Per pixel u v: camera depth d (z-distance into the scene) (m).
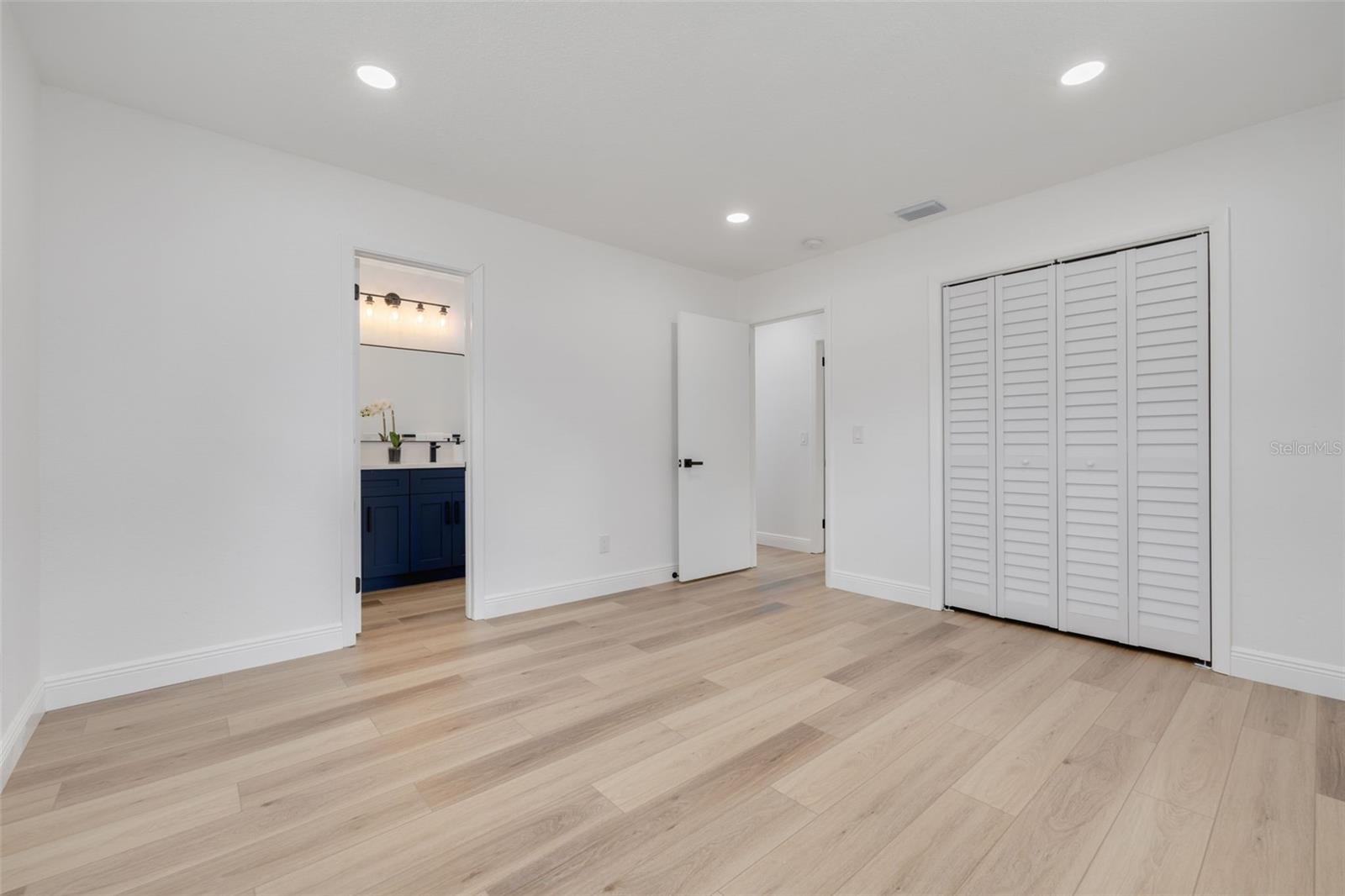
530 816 1.53
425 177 2.91
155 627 2.34
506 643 2.90
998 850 1.40
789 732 1.98
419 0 1.73
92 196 2.22
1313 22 1.81
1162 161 2.65
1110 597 2.83
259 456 2.59
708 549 4.36
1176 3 1.74
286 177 2.66
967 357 3.35
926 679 2.43
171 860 1.37
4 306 1.71
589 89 2.19
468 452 3.33
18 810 1.55
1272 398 2.35
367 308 4.72
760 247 3.93
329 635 2.77
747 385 4.67
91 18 1.79
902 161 2.74
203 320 2.45
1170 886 1.28
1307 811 1.53
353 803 1.59
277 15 1.79
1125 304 2.76
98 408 2.23
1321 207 2.26
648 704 2.20
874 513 3.78
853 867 1.34
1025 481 3.12
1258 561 2.38
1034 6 1.76
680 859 1.37
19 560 1.86
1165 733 1.96
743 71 2.09
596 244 3.83
